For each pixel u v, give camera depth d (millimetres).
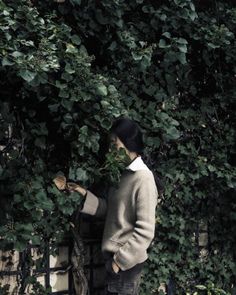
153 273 3965
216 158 4188
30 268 3459
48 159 3328
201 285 4238
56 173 3270
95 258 3826
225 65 4230
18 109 3207
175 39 3660
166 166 3990
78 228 3531
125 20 3805
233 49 4117
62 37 3189
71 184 3229
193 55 4125
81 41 3512
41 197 3033
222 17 4238
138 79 3773
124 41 3537
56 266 3631
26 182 3059
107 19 3486
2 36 2859
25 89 3111
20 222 3039
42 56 2906
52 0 3398
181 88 4145
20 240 2963
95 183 3355
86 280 3545
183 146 4070
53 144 3336
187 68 4051
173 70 3941
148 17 3814
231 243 4492
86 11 3467
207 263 4348
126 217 2955
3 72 3059
